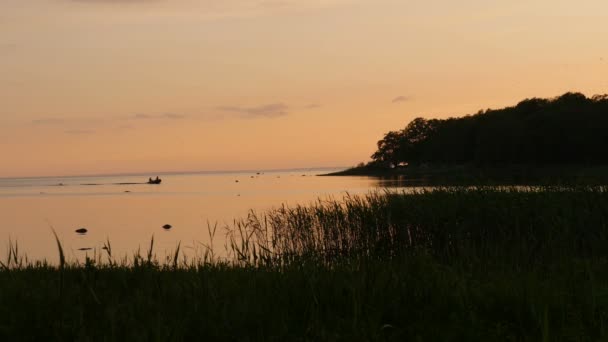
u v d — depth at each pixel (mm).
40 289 9133
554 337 7035
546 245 13672
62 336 7180
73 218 42375
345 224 16906
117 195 83812
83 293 8742
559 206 15219
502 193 16391
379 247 16109
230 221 34844
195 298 8117
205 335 7250
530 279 8883
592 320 7492
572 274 9930
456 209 15703
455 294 8266
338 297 8211
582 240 14344
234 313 7625
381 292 8258
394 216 16266
